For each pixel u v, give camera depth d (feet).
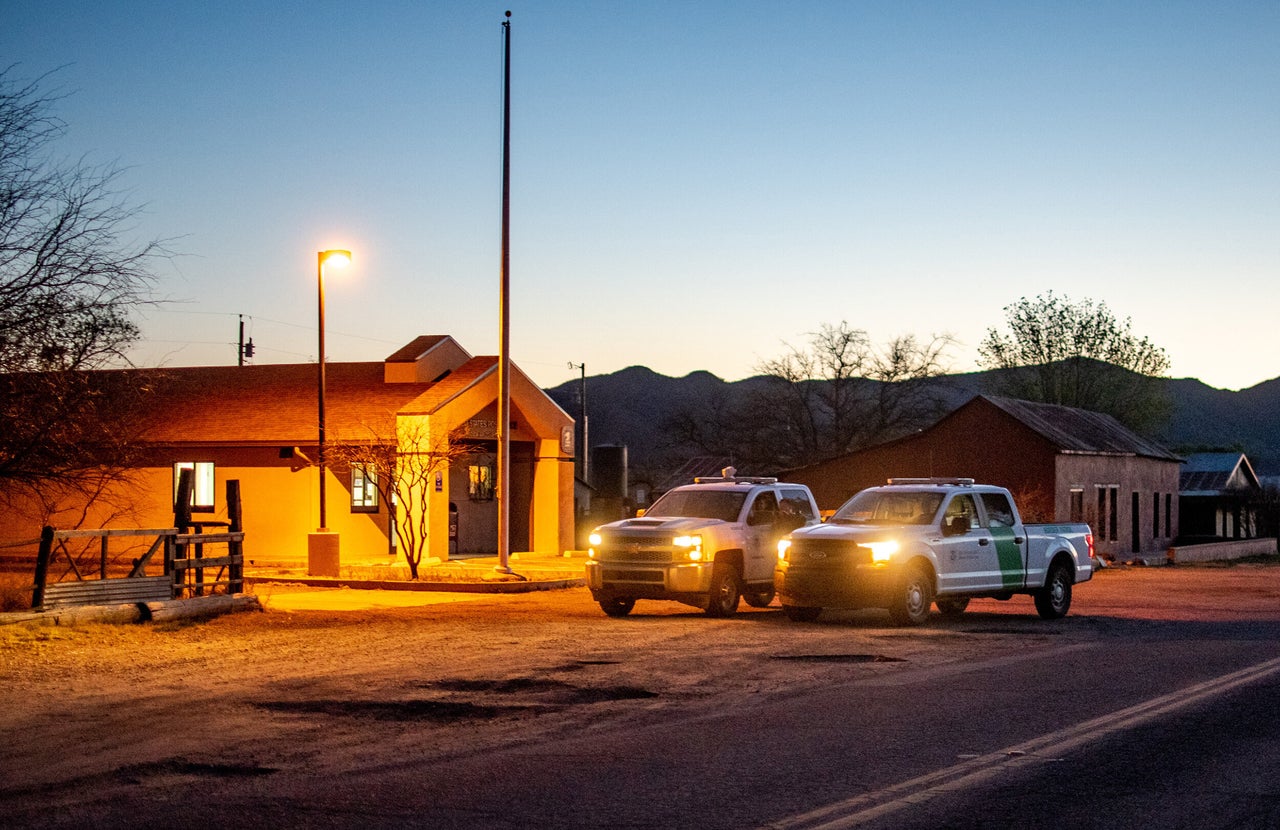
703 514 70.54
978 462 159.63
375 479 102.94
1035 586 67.87
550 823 23.84
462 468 119.96
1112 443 172.24
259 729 33.22
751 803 25.35
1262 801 25.63
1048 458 154.40
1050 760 29.53
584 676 42.83
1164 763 29.25
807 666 45.78
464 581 86.33
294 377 126.31
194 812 24.63
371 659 46.93
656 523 66.85
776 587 62.90
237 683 40.91
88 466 63.05
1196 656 49.52
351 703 37.22
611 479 179.42
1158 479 188.34
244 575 92.53
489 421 114.42
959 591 63.67
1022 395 248.11
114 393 61.62
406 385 120.37
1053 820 24.09
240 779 27.48
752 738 32.12
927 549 62.23
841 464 169.27
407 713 35.63
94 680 41.55
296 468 112.16
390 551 109.09
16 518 117.39
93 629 53.88
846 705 37.24
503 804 25.27
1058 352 245.45
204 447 114.21
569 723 34.24
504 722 34.35
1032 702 37.83
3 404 56.44
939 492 65.82
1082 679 42.80
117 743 31.32
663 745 31.19
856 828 23.45
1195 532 230.48
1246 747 31.14
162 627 56.95
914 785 26.94
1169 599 86.74
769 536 70.69
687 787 26.73
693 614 68.59
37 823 23.82
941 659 48.16
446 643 52.13
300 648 50.24
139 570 62.85
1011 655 49.67
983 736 32.45
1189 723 34.40
